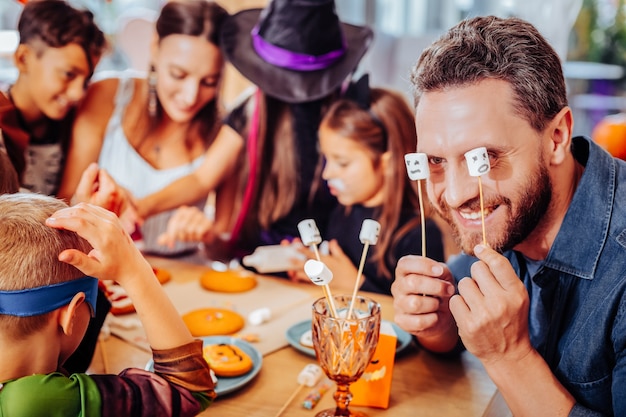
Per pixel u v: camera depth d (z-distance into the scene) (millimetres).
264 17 1745
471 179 875
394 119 1733
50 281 763
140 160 1849
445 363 1127
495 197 874
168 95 1808
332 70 1742
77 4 1711
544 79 852
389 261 1793
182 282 1526
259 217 1894
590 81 2699
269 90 1772
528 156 863
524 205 883
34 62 1659
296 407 969
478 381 1062
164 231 1903
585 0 2643
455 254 1753
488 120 841
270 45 1745
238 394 1002
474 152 814
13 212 795
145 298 820
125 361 1108
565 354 935
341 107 1766
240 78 1851
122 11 1886
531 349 860
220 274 1526
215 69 1800
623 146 2195
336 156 1789
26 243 761
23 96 1666
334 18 1722
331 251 1840
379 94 1738
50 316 768
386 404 966
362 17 2084
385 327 1021
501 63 841
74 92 1732
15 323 745
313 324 926
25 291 740
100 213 811
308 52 1721
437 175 950
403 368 1105
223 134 1859
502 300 823
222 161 1872
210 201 1904
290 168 1837
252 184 1876
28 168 1713
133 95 1808
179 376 836
